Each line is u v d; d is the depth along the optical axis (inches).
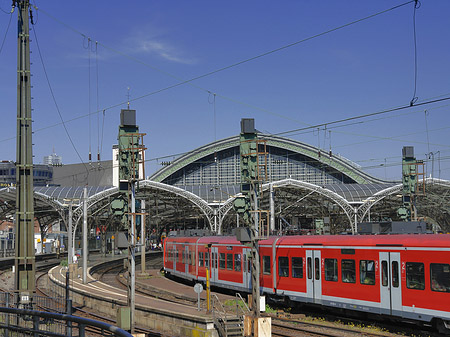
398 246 919.0
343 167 4200.3
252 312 909.8
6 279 2187.5
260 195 996.6
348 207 2760.8
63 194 3100.4
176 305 1035.3
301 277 1120.2
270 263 1213.1
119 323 813.2
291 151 4313.5
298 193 3024.1
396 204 3253.0
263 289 1227.9
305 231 1403.8
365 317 1068.5
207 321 847.7
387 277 935.7
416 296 881.5
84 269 1726.1
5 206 3201.3
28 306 949.8
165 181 4389.8
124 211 875.4
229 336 852.0
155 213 3759.8
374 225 1101.7
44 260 3294.8
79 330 436.8
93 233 4394.7
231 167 4362.7
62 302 1036.5
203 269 1574.8
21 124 993.5
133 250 848.3
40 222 3897.6
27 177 991.0
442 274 842.8
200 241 1619.1
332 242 1053.8
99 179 4822.8
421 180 2721.5
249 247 1301.7
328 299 1052.5
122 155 876.6
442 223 3422.7
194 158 4301.2
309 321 1036.5
